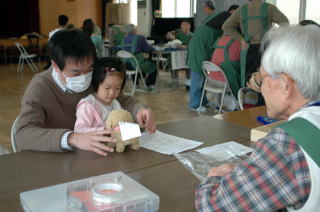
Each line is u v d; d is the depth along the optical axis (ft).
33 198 3.13
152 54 21.95
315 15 21.48
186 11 32.94
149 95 19.69
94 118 4.96
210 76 14.53
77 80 4.85
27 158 4.31
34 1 37.47
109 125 4.55
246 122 6.04
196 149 4.72
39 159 4.28
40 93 4.99
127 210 2.98
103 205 2.94
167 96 19.44
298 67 2.53
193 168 4.08
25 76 26.20
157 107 16.89
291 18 22.67
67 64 4.64
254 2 13.35
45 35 38.70
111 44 24.93
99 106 5.10
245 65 13.16
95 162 4.21
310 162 2.33
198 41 15.40
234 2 22.48
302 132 2.40
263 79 2.85
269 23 13.21
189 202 3.32
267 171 2.43
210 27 15.23
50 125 5.25
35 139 4.48
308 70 2.52
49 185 3.60
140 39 20.17
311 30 2.62
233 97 14.33
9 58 33.71
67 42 4.60
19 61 30.89
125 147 4.68
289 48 2.57
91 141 4.32
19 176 3.81
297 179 2.35
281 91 2.70
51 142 4.40
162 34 31.78
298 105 2.71
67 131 4.49
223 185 2.63
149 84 21.50
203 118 6.29
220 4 23.31
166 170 4.02
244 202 2.50
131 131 4.44
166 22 31.48
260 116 6.15
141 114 5.39
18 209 3.15
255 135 5.06
